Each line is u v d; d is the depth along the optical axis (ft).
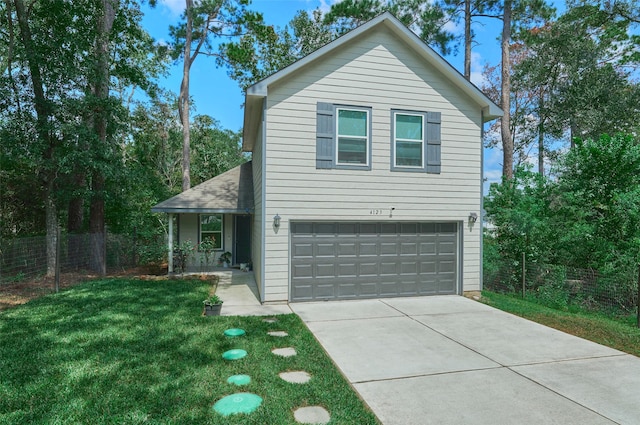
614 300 25.27
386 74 28.86
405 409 11.93
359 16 67.41
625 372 15.20
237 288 32.99
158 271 43.57
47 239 36.55
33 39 37.35
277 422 10.62
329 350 17.35
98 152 36.88
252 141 43.29
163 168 77.10
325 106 27.63
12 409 11.00
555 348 17.97
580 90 64.28
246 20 68.64
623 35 63.00
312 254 27.71
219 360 15.17
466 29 58.44
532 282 30.30
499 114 30.30
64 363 14.39
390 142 28.89
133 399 11.66
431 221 30.04
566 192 31.27
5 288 29.91
